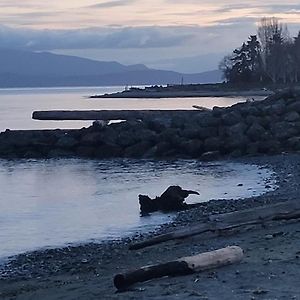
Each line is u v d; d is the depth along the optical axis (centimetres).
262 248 1391
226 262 1176
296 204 1781
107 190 3206
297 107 4781
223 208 2378
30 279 1564
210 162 4191
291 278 1068
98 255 1786
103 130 4909
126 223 2300
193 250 1516
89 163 4447
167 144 4584
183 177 3525
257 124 4497
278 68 14275
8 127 7181
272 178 3259
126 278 1089
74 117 6575
